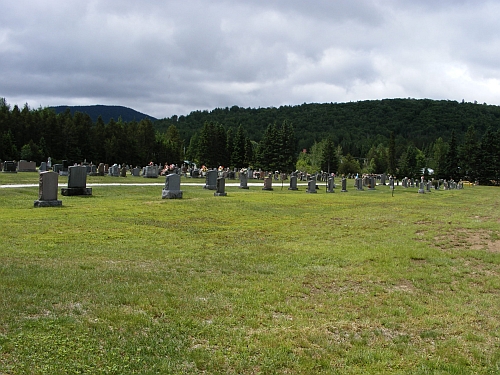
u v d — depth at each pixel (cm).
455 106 18425
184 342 565
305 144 15150
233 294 777
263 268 984
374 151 12412
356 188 4984
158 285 795
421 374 521
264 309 712
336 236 1473
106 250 1067
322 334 620
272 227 1627
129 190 2795
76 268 866
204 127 9212
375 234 1529
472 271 1045
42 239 1138
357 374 513
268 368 510
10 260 892
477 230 1659
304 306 741
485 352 598
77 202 1989
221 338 584
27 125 7681
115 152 8562
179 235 1345
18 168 4553
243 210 2031
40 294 683
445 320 714
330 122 18625
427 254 1196
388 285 905
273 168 9062
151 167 4816
